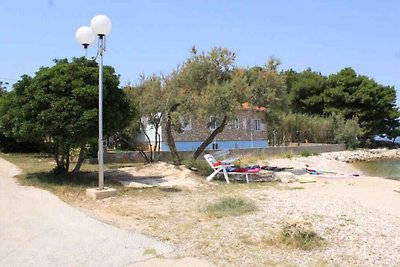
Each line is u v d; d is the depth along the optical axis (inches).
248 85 808.9
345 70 2571.4
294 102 2613.2
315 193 578.2
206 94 774.5
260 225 359.3
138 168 786.2
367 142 2556.6
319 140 2219.5
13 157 1111.6
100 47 509.4
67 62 623.5
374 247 303.1
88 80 582.6
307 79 2635.3
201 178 719.1
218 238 315.3
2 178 635.5
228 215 400.2
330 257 276.8
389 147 2583.7
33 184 570.6
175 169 745.6
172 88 843.4
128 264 257.4
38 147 1332.4
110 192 497.0
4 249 283.7
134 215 396.5
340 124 2269.9
